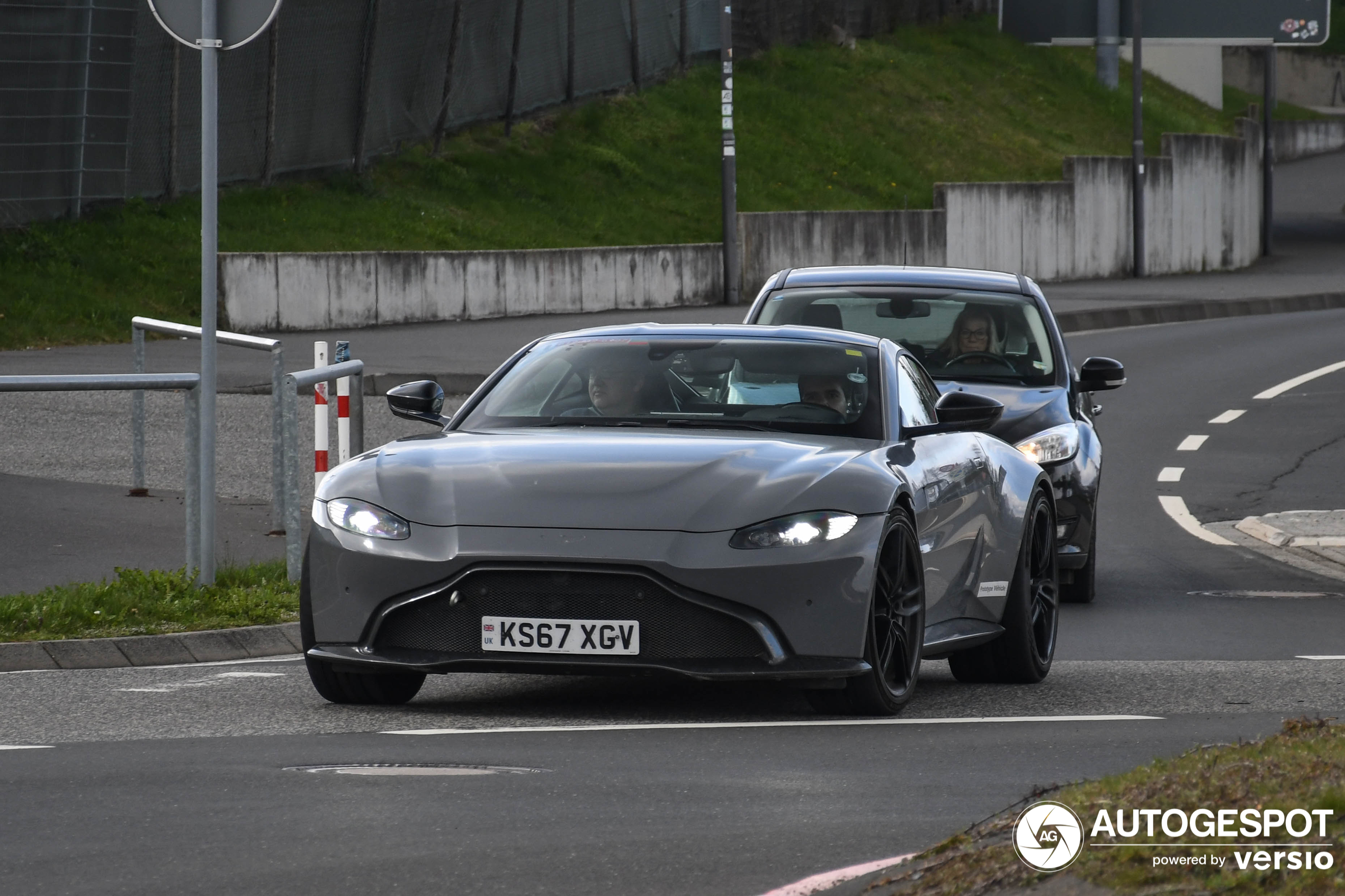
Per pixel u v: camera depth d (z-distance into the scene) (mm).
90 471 39625
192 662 23875
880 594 18719
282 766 15844
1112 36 132500
